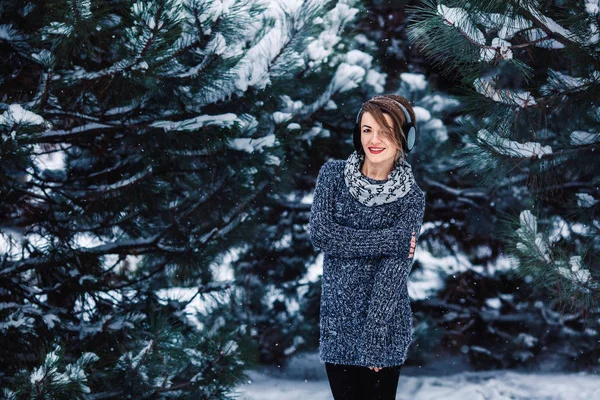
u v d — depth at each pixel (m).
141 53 3.96
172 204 5.22
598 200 4.64
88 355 3.71
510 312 8.10
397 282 2.73
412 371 7.97
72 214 4.99
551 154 4.20
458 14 3.72
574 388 6.62
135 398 4.25
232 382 4.67
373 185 2.75
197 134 4.57
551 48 4.03
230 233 5.23
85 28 3.70
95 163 5.57
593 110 4.27
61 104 4.52
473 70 4.14
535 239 3.99
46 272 4.94
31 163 3.85
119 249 5.07
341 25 6.34
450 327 8.12
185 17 3.87
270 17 5.27
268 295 8.00
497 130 4.27
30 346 4.31
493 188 7.48
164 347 4.50
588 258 4.43
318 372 8.02
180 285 5.66
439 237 8.12
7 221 5.03
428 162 7.10
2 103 3.84
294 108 6.22
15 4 4.20
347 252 2.77
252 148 4.88
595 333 7.49
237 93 4.70
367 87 6.95
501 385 6.94
